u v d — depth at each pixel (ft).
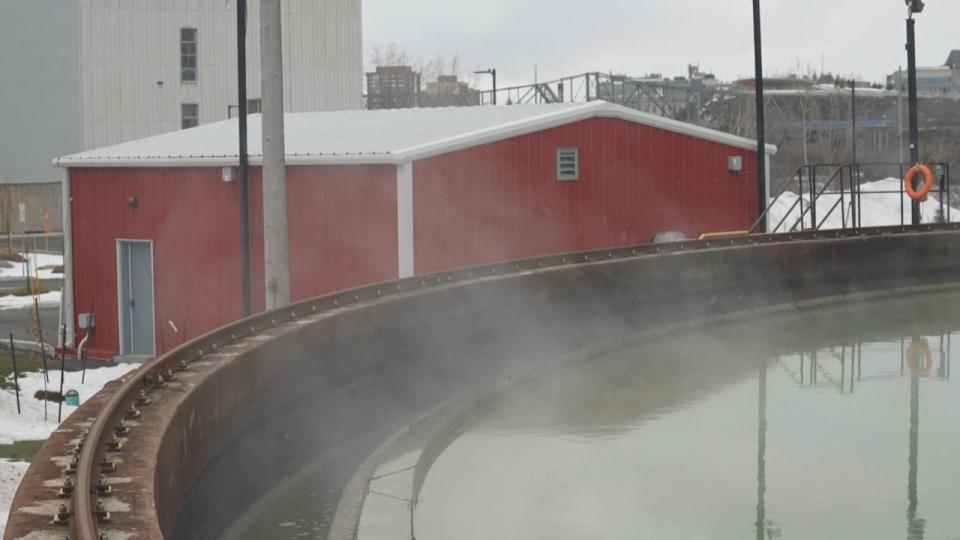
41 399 50.44
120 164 68.69
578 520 31.76
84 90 172.35
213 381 28.48
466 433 42.42
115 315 70.08
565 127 69.10
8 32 172.45
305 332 36.09
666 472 36.88
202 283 66.49
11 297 97.09
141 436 22.65
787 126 194.59
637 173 73.51
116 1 171.83
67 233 71.72
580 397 48.62
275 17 46.32
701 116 201.36
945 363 56.49
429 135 64.75
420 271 60.70
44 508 18.66
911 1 88.22
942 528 31.27
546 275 55.42
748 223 80.79
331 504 32.30
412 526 30.63
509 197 65.87
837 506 33.35
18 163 173.68
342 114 86.53
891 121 203.21
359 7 183.42
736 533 30.71
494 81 179.83
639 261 63.05
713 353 59.72
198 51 174.81
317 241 62.80
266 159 46.80
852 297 78.13
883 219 125.49
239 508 30.37
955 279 83.71
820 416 45.03
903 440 41.32
